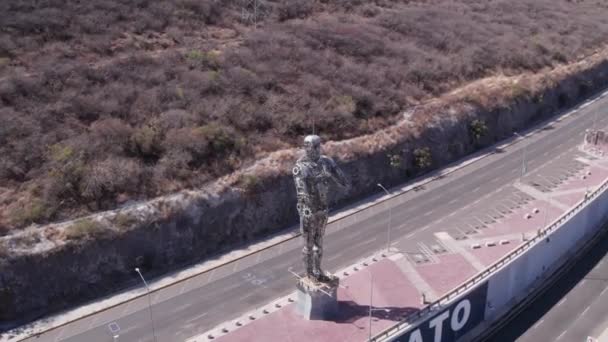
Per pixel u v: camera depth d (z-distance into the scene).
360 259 82.00
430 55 146.50
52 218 78.81
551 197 95.56
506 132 132.75
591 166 108.00
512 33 174.50
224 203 88.69
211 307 73.81
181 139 93.44
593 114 146.25
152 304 74.75
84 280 76.31
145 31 129.75
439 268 75.44
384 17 166.38
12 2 124.31
